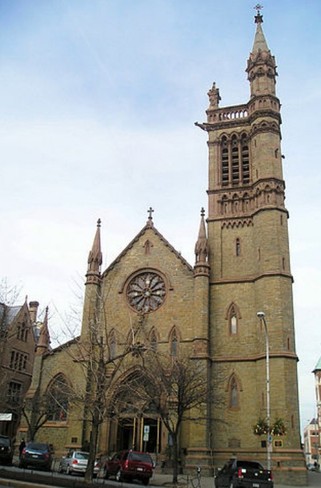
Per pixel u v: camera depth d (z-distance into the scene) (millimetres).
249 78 69875
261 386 52250
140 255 62125
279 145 64125
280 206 59844
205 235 60375
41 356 59531
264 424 46438
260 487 32250
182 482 41344
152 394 46812
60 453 55125
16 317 80688
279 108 67000
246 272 58875
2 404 57125
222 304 57812
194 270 58562
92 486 29625
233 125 68188
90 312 55938
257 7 74812
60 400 55938
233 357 54875
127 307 59719
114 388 49094
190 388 45562
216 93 72188
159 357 53625
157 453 52438
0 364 57875
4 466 44219
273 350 52438
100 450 52969
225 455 51250
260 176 61688
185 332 56531
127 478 39281
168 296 58719
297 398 51062
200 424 50750
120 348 56906
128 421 55281
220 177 65625
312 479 63250
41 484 29703
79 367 54469
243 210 62500
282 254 57156
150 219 63875
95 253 62344
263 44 71188
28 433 56156
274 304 54344
